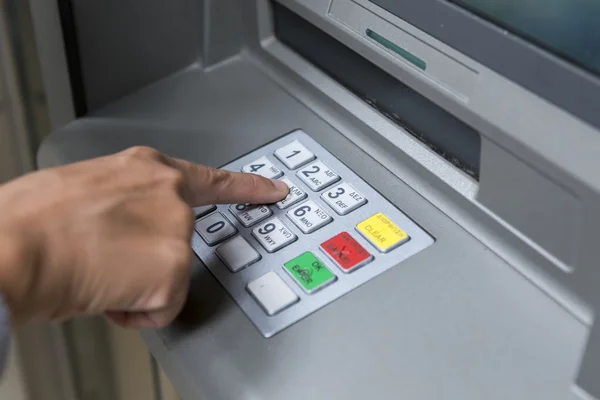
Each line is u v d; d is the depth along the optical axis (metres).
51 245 0.46
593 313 0.47
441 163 0.57
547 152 0.45
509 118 0.47
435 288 0.52
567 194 0.45
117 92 0.72
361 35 0.59
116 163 0.53
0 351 0.43
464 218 0.56
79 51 0.67
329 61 0.67
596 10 0.45
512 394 0.46
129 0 0.68
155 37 0.71
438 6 0.51
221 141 0.66
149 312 0.50
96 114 0.72
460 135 0.55
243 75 0.74
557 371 0.46
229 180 0.57
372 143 0.63
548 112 0.45
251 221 0.57
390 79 0.60
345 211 0.57
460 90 0.51
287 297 0.52
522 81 0.46
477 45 0.49
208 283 0.54
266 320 0.51
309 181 0.60
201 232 0.57
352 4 0.59
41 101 0.79
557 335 0.48
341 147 0.64
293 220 0.57
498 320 0.49
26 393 1.01
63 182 0.50
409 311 0.51
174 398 0.97
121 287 0.47
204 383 0.50
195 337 0.51
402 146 0.60
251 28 0.73
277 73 0.72
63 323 0.96
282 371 0.48
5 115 0.80
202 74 0.75
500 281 0.52
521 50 0.46
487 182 0.52
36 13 0.68
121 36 0.69
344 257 0.54
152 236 0.49
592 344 0.43
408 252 0.54
